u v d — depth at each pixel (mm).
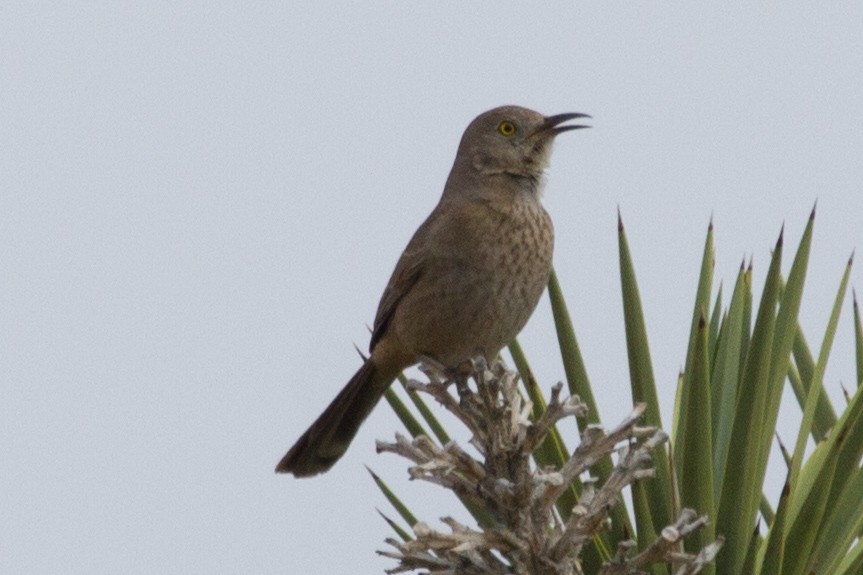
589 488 5344
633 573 5145
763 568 6266
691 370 6547
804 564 6461
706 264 7418
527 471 5629
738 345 7301
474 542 5254
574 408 5547
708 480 6508
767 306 6535
